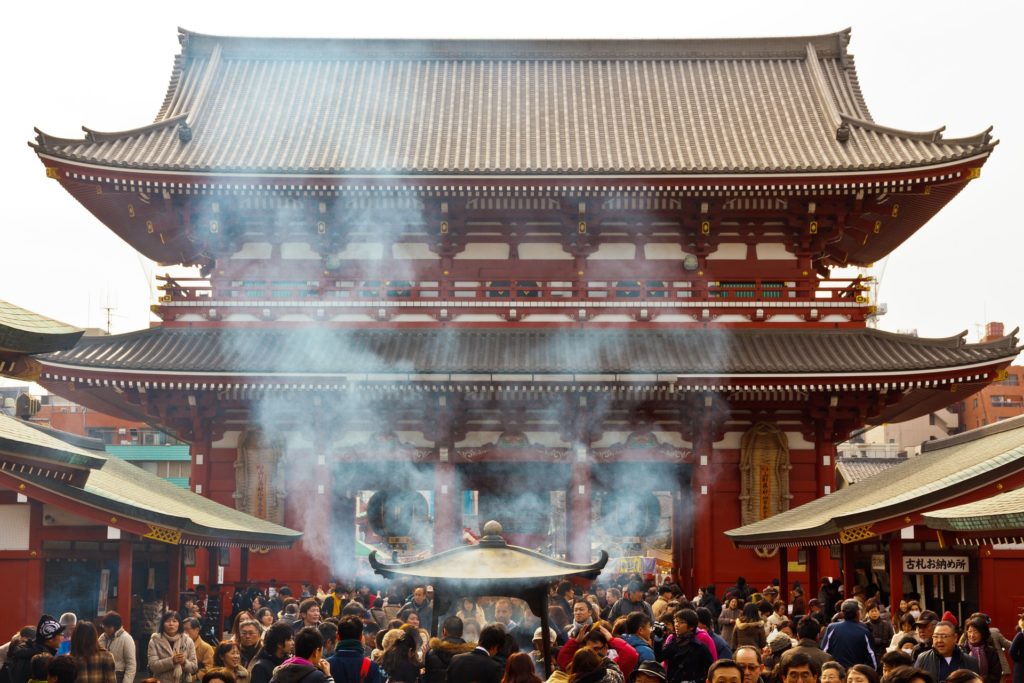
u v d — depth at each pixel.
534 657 24.39
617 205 60.84
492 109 69.06
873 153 62.31
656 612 32.06
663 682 18.23
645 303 60.12
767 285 61.44
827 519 34.25
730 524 57.78
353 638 19.56
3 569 29.91
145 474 42.03
